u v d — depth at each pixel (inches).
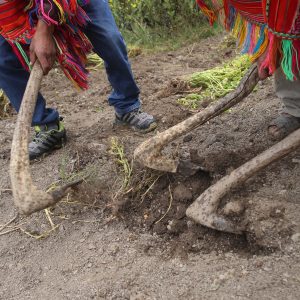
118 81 131.0
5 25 106.6
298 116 118.0
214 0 105.3
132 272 95.3
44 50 103.7
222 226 98.3
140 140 130.3
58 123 134.4
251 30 102.0
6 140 147.6
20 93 124.5
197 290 89.0
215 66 187.0
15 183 89.4
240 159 114.1
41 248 106.0
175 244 101.8
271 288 86.2
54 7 102.7
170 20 237.9
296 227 95.5
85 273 97.6
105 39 122.1
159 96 160.4
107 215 111.6
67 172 125.6
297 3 89.3
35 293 95.0
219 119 132.5
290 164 111.4
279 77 114.6
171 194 110.7
